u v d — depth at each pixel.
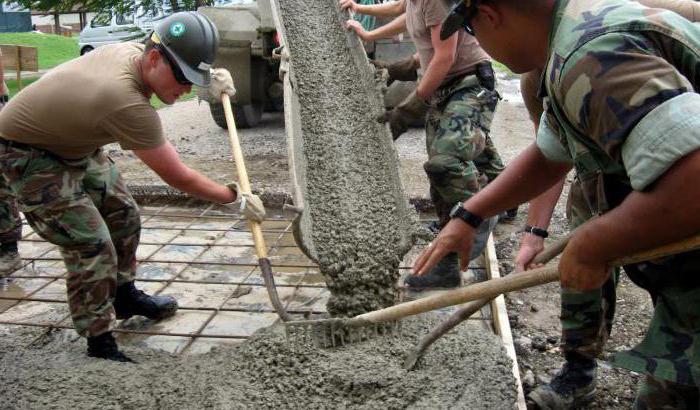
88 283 2.94
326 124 4.23
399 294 3.67
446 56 3.51
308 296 3.81
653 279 1.85
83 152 2.87
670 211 1.43
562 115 1.70
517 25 1.70
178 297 3.84
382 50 7.05
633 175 1.46
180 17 2.75
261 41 7.16
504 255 4.41
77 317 3.00
